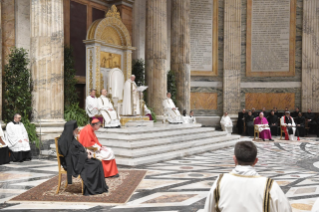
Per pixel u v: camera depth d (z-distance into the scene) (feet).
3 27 32.14
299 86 61.41
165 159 29.30
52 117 31.48
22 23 33.63
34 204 15.24
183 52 55.01
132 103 39.70
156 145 31.37
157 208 14.73
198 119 62.49
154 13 47.75
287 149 38.50
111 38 42.45
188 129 40.06
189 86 55.98
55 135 31.19
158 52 47.93
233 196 6.49
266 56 62.69
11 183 19.58
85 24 48.55
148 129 33.22
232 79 62.59
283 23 61.72
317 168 26.03
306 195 17.37
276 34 62.13
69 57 40.01
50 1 31.45
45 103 31.12
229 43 62.59
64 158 17.33
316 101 60.34
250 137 53.62
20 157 27.45
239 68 62.75
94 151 20.99
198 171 24.03
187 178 21.44
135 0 55.72
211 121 62.59
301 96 61.16
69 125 17.17
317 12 59.93
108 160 21.40
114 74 41.16
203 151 35.22
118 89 41.57
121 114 40.24
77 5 47.14
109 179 21.02
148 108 46.47
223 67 63.00
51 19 31.53
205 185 19.43
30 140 29.68
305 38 60.70
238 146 6.98
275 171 24.58
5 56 32.32
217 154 33.83
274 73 62.49
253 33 62.95
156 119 47.32
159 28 47.78
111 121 34.01
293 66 61.62
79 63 47.42
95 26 38.58
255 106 63.05
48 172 23.11
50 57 31.35
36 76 31.07
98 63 38.99
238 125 59.11
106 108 34.68
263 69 62.95
